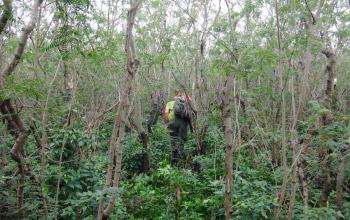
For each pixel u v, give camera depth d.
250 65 4.35
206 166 8.31
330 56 5.20
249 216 5.23
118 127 4.14
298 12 4.82
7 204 5.47
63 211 5.32
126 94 3.82
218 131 8.78
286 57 4.56
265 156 6.69
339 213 4.75
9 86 3.93
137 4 3.67
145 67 8.69
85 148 6.39
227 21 7.16
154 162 9.82
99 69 7.95
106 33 7.03
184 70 11.09
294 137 4.73
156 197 6.69
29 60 5.51
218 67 4.78
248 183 5.87
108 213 3.92
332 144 4.48
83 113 8.41
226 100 4.21
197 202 6.45
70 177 5.73
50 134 6.39
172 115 10.05
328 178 5.19
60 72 7.15
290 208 4.60
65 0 4.24
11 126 4.96
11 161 6.21
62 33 4.45
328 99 5.19
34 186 5.37
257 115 6.45
